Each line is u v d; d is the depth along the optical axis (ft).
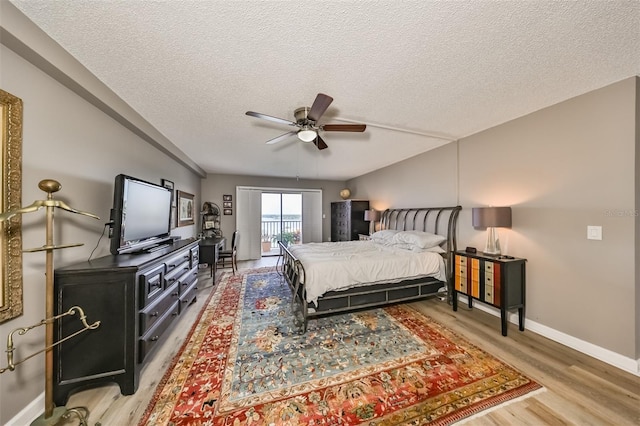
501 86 6.40
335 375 5.79
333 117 8.41
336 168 17.65
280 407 4.84
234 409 4.80
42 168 4.85
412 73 5.80
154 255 6.64
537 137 7.86
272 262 19.11
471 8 3.90
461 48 4.91
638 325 5.94
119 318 5.18
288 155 13.76
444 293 10.44
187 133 9.96
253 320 8.84
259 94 6.79
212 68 5.57
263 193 22.45
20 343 4.35
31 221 4.58
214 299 10.99
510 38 4.62
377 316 9.07
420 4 3.83
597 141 6.50
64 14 4.01
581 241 6.82
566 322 7.11
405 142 11.44
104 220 6.79
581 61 5.33
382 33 4.46
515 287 7.80
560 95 6.89
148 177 9.58
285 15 4.03
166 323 6.98
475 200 10.09
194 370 6.01
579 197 6.87
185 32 4.43
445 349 6.85
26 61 4.50
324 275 8.39
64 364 4.85
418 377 5.68
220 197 19.72
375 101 7.23
